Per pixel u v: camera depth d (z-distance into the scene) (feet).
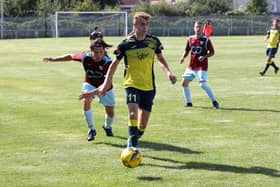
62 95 74.90
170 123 54.29
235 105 65.67
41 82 90.89
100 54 45.19
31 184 34.32
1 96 74.33
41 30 304.91
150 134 48.98
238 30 322.75
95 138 47.52
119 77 98.68
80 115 58.75
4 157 41.01
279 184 34.12
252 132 49.78
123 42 38.88
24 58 144.77
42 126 52.85
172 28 319.88
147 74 39.50
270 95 74.33
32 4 341.21
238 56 150.41
